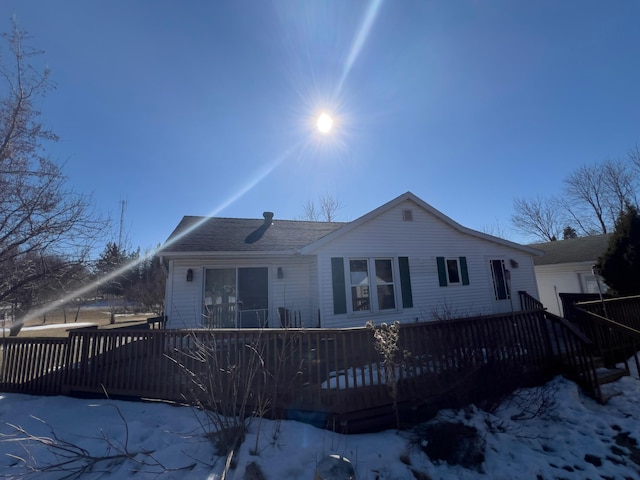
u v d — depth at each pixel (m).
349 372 4.87
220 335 4.76
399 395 4.45
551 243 19.27
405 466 3.41
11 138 7.82
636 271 10.41
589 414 4.69
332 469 2.72
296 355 5.72
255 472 2.98
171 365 5.05
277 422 3.83
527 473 3.37
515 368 5.15
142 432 3.95
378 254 10.39
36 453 3.58
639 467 3.53
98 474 3.14
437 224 11.57
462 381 4.54
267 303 10.34
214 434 3.60
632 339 6.87
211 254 9.31
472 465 3.46
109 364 5.52
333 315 9.41
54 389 5.84
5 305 8.72
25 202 7.83
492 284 12.12
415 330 4.70
